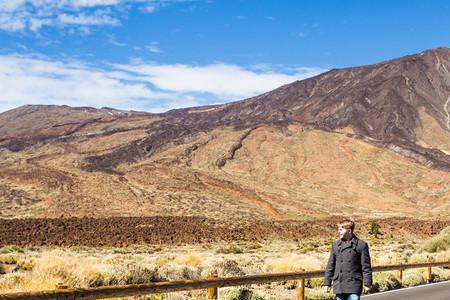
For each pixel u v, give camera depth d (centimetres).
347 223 947
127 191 13062
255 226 10038
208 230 8931
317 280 2016
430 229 10788
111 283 1578
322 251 5175
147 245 6769
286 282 1992
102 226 8519
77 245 6362
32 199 12112
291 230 9944
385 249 5375
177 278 1869
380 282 1930
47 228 7775
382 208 14838
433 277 2397
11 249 4297
